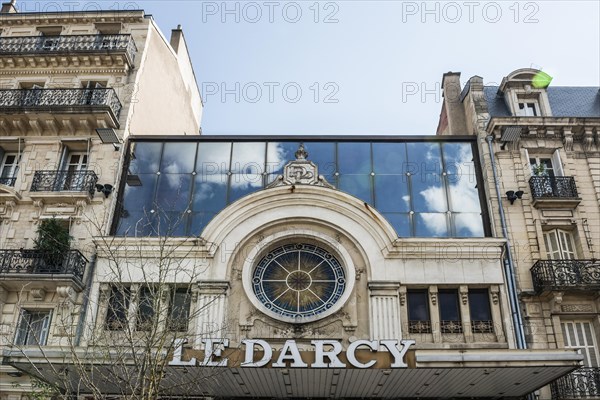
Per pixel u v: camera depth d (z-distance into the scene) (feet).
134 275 53.98
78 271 53.36
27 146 62.80
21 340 52.60
